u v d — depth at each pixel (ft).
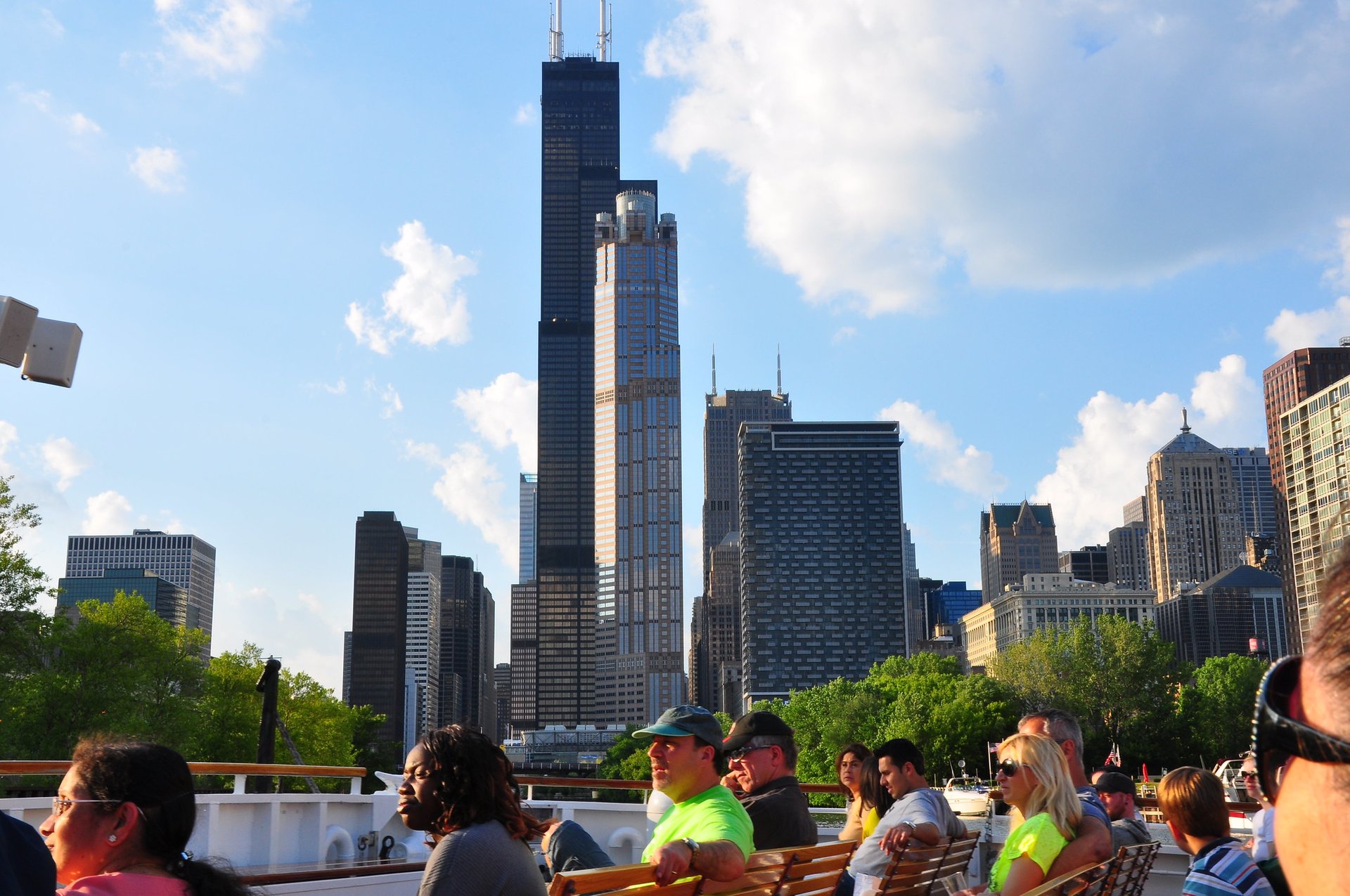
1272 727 3.28
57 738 129.90
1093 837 17.87
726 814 15.46
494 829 13.76
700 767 15.84
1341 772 3.02
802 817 20.35
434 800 14.05
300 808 33.01
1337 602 3.13
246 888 11.48
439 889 13.23
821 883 14.66
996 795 19.57
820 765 367.66
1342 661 3.06
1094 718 370.12
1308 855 3.16
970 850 21.01
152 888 10.40
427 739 14.29
